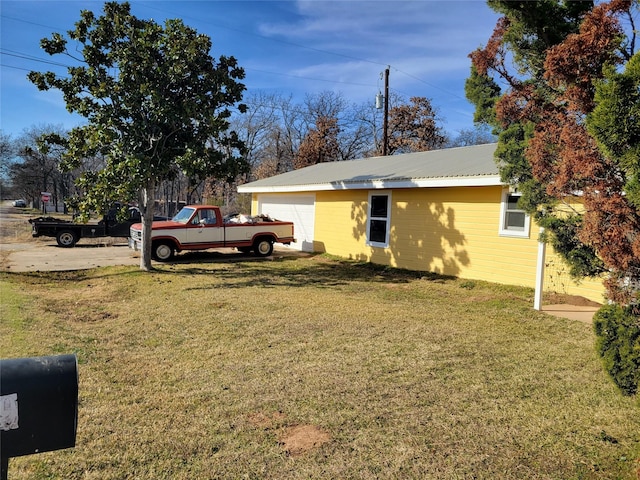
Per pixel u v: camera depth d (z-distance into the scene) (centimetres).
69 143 1005
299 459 283
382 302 766
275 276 1048
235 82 1049
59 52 960
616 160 261
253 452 291
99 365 449
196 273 1070
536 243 880
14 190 5334
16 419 164
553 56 308
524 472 270
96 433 313
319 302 755
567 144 308
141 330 580
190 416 341
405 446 298
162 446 298
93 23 958
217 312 676
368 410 351
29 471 266
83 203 962
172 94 1020
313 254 1494
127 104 956
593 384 404
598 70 297
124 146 968
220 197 3278
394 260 1202
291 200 1698
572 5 354
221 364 454
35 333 550
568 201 355
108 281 954
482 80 530
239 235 1391
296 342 529
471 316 664
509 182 475
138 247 1311
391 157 1678
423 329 588
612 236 268
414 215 1145
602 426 326
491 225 962
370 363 457
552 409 354
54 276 1012
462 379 416
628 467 273
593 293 777
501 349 505
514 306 729
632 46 305
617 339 285
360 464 278
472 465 277
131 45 961
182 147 1028
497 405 361
